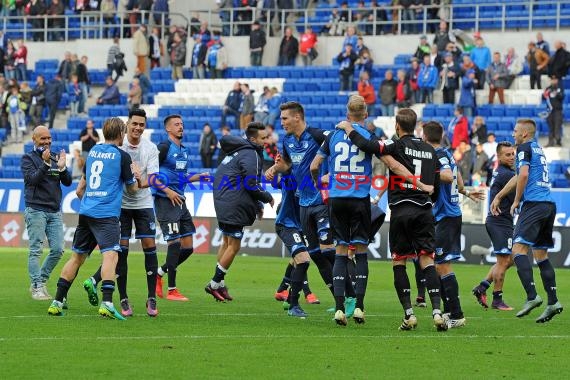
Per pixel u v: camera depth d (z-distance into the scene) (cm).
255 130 4262
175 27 11269
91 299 3831
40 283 4350
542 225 3925
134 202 3844
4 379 2594
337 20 11106
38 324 3544
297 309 3947
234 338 3316
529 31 10469
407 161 3472
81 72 11025
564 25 10619
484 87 10000
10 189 8331
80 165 9394
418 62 9762
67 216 8144
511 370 2845
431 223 3491
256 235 7688
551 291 3862
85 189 3744
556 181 8519
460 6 10725
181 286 5147
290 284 4084
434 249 3522
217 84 10888
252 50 11000
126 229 3853
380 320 3850
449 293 3672
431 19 10769
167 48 11588
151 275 3856
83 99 11044
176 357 2939
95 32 12081
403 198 3488
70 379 2606
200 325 3622
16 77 11594
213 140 9344
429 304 4444
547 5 10831
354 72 10450
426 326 3694
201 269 6222
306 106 10106
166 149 4388
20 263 6391
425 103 9788
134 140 3916
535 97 9662
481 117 8844
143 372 2711
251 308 4200
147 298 4247
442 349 3173
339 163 3575
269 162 8006
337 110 10025
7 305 4103
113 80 11044
